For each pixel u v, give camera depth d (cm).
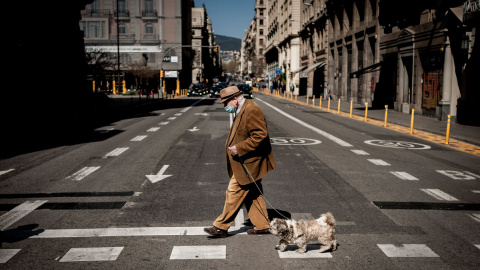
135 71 6444
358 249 471
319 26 5138
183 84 7800
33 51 2478
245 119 477
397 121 2109
